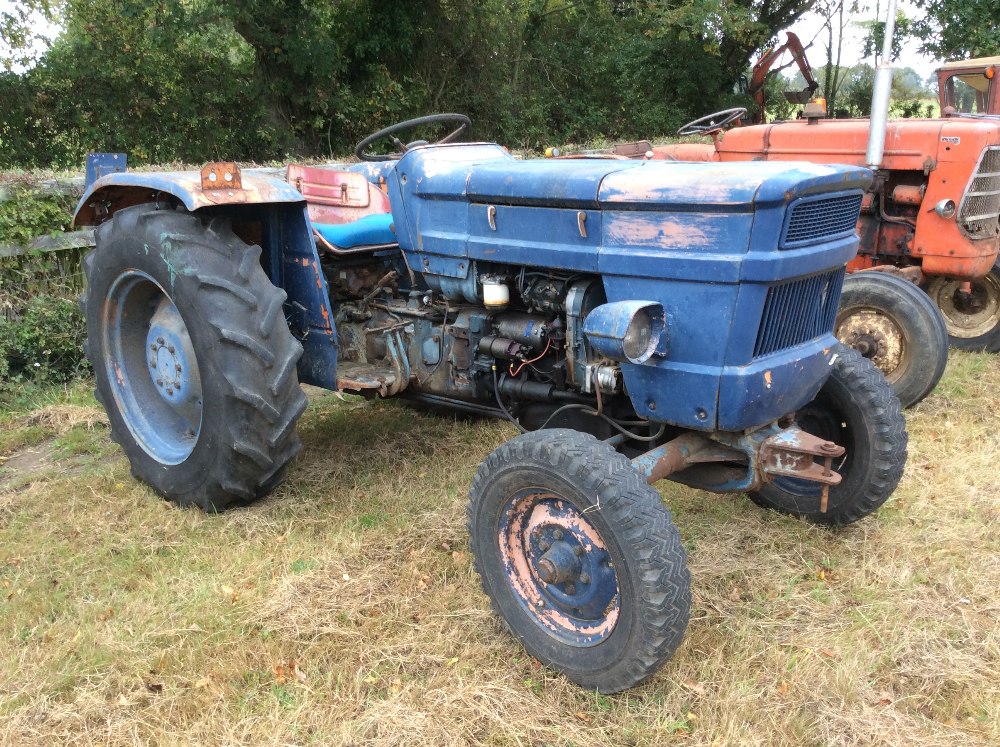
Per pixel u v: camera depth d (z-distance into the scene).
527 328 2.85
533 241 2.68
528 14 17.09
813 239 2.36
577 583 2.35
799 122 5.39
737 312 2.24
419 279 3.33
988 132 4.64
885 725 2.17
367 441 4.02
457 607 2.71
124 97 12.46
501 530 2.49
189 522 3.23
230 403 2.99
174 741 2.14
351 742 2.13
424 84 15.09
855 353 3.01
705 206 2.24
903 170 4.93
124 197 3.64
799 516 3.20
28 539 3.13
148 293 3.46
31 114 12.16
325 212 3.94
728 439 2.57
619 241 2.44
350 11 14.10
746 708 2.22
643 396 2.48
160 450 3.46
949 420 4.23
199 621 2.61
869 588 2.77
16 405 4.52
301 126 13.78
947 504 3.35
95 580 2.86
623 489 2.16
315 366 3.46
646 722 2.21
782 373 2.39
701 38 18.11
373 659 2.44
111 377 3.56
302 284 3.37
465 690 2.30
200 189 2.98
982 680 2.33
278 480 3.29
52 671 2.39
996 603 2.67
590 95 17.84
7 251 4.76
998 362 5.28
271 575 2.88
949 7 15.91
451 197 2.90
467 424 4.22
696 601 2.69
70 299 4.95
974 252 4.80
